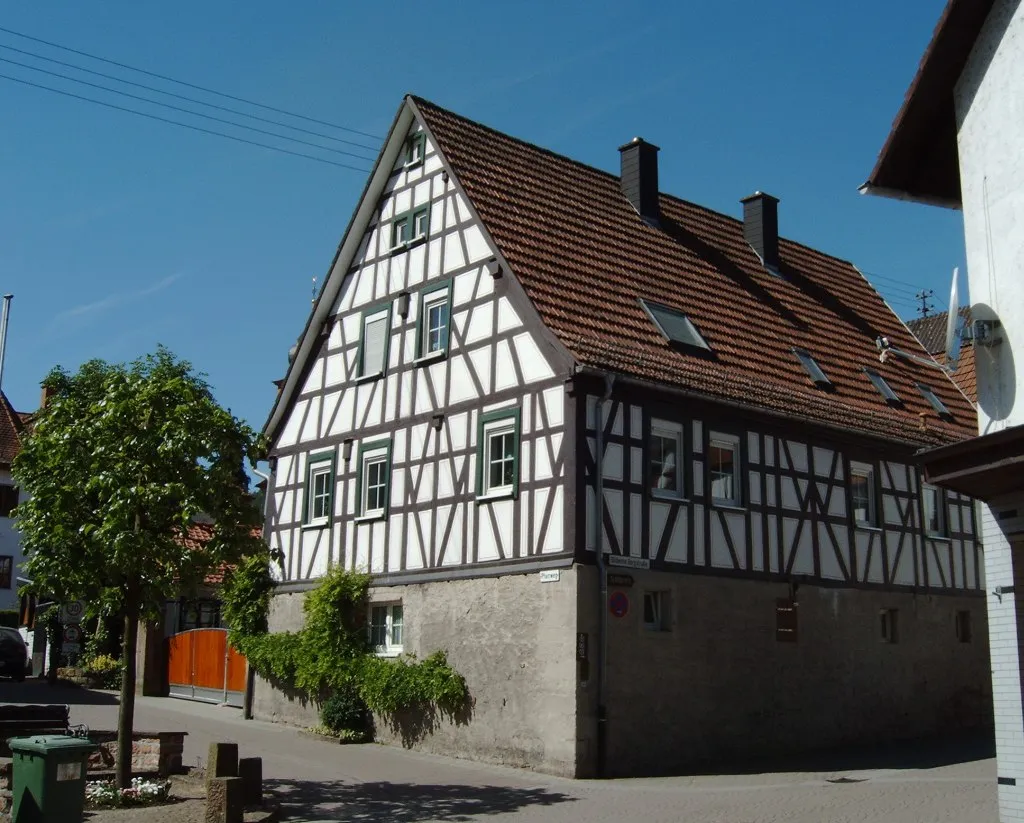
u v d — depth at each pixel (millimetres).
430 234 19672
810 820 11578
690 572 16672
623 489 16062
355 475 20344
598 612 15359
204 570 12594
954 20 9781
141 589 12414
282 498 22297
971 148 9891
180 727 19500
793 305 23172
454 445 18062
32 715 14094
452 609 17297
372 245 21188
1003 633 9383
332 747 17641
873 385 22188
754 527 17812
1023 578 9297
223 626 28500
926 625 20578
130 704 12219
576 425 15711
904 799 12820
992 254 9586
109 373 13352
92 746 9547
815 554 18734
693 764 16062
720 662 16781
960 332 9508
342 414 21047
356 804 12547
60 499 12016
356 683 18578
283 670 20312
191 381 13078
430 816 11867
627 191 22516
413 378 19344
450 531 17750
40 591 12438
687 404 17078
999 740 9312
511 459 16875
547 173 21000
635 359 16891
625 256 20125
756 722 17125
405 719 17703
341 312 21688
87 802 11453
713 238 23578
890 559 20172
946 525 21594
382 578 18984
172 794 12297
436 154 19828
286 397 22672
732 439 17891
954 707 20812
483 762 16094
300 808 12242
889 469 20656
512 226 18547
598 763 14938
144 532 11984
